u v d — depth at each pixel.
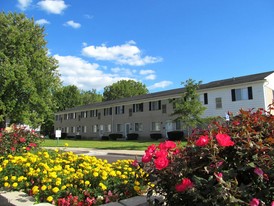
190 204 2.49
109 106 44.28
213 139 2.60
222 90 28.42
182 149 2.84
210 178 2.30
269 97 26.30
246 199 2.22
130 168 4.87
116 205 3.71
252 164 2.31
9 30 26.86
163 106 35.41
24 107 25.95
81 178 4.46
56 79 30.47
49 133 62.41
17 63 26.09
